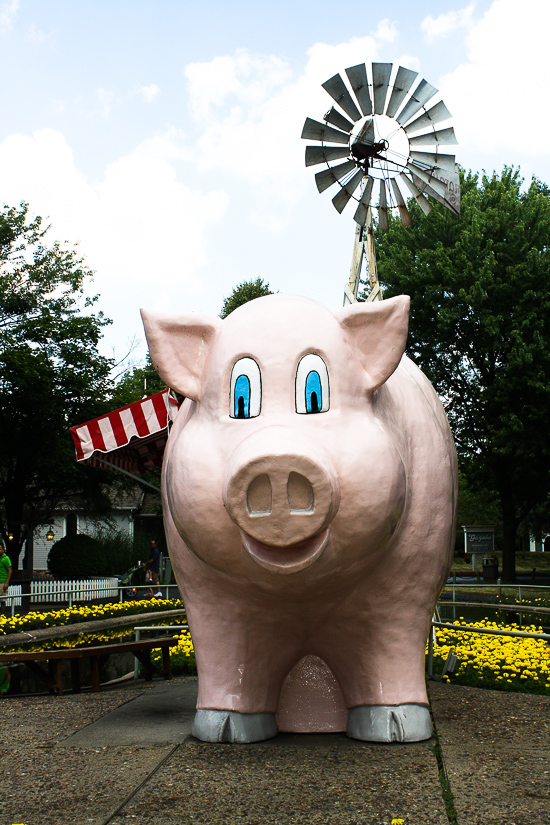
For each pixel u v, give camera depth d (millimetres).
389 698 3793
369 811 2881
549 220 19484
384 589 3645
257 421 3166
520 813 2848
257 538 2771
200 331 3523
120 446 9672
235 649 3775
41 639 8906
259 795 3070
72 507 26797
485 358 20203
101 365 21734
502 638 7895
